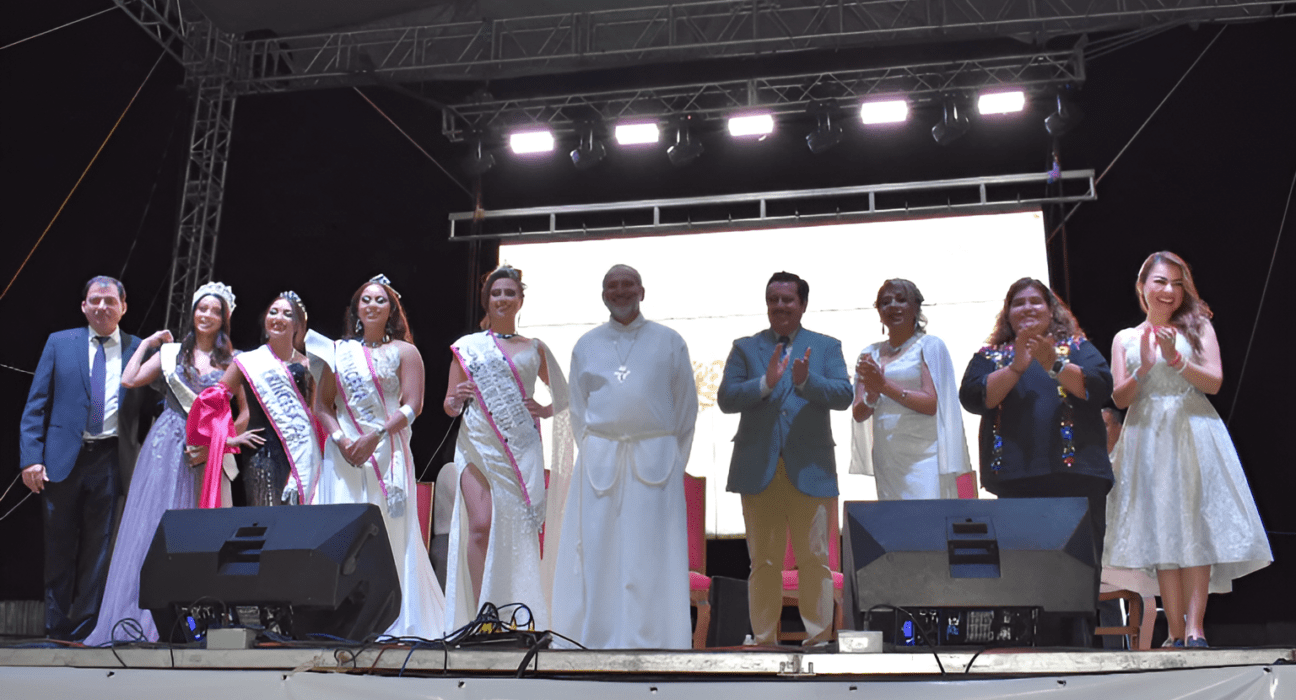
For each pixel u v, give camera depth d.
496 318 4.35
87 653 2.81
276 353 4.39
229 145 7.91
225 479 4.33
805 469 4.04
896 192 8.88
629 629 3.70
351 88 8.80
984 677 2.63
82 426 4.53
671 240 8.38
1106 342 8.20
